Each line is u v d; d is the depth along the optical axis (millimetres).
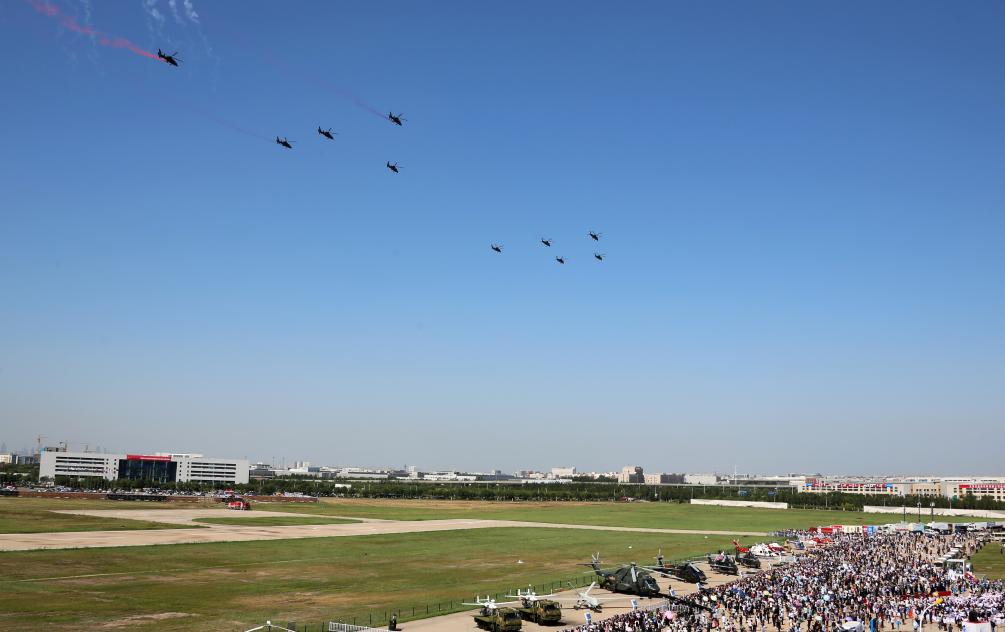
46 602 88375
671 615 82062
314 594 101250
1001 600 90375
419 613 88750
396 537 184000
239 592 100812
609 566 136250
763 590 101625
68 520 191625
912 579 114250
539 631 80375
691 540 190000
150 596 95125
